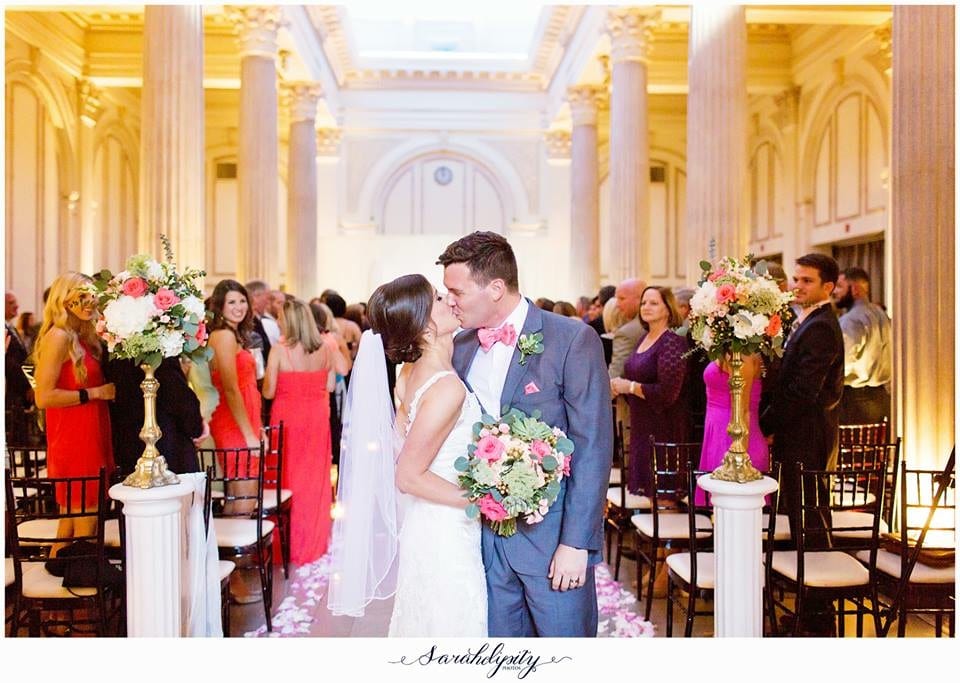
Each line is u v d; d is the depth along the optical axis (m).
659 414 4.85
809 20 10.24
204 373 4.61
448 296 2.54
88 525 3.91
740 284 3.34
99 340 3.96
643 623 4.19
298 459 5.30
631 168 11.22
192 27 7.21
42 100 12.24
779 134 14.80
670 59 13.73
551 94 17.70
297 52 12.85
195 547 3.48
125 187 15.41
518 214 18.56
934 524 4.27
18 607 3.35
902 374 4.48
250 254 11.08
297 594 4.75
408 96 18.36
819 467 4.09
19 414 5.47
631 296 5.63
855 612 3.54
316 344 5.38
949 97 4.36
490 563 2.61
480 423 2.48
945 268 4.39
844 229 12.76
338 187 18.22
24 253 11.83
